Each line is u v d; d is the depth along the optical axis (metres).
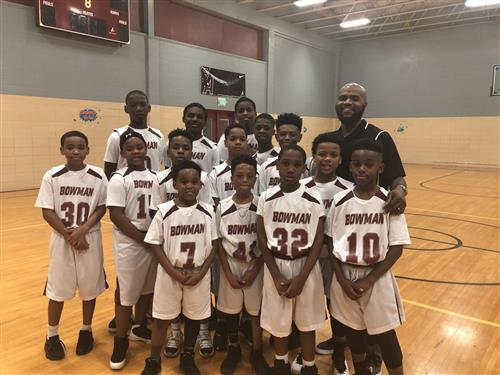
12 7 6.30
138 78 8.29
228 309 1.89
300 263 1.73
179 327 2.05
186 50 9.16
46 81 6.82
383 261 1.59
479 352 2.02
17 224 4.54
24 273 3.04
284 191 1.76
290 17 11.53
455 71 11.82
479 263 3.45
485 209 5.82
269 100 11.51
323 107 13.71
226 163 2.25
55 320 1.93
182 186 1.79
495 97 11.30
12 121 6.49
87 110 7.43
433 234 4.43
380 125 13.37
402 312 1.66
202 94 9.66
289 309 1.71
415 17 11.21
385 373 1.89
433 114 12.34
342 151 1.95
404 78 12.74
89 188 1.96
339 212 1.66
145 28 8.36
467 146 11.87
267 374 1.82
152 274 2.03
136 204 1.95
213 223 1.85
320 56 13.22
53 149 7.02
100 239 2.03
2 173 6.46
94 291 1.98
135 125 2.40
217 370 1.89
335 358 1.85
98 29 7.34
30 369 1.84
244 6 10.39
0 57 6.25
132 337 2.14
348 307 1.65
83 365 1.89
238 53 10.73
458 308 2.55
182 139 2.05
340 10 11.04
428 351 2.03
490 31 11.16
